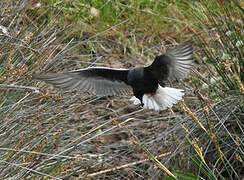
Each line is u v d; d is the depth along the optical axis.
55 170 7.36
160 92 6.53
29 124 7.68
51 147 7.77
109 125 10.11
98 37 12.69
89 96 9.29
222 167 8.48
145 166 8.96
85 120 9.96
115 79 6.89
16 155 7.15
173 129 8.66
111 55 12.31
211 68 10.34
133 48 12.58
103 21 13.27
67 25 10.91
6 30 8.38
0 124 7.45
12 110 7.58
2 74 7.89
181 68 6.21
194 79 9.59
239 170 8.30
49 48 9.23
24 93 8.07
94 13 13.19
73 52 11.61
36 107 8.21
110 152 9.29
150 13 13.66
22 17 8.75
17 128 7.78
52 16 10.35
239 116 8.59
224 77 8.92
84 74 6.71
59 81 6.60
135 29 13.34
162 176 8.44
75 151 8.34
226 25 9.64
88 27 12.62
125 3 13.97
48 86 9.02
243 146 8.20
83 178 7.60
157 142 9.12
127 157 9.13
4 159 7.02
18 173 7.08
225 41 9.30
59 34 11.00
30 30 9.45
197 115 8.88
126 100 11.04
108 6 13.44
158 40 13.10
